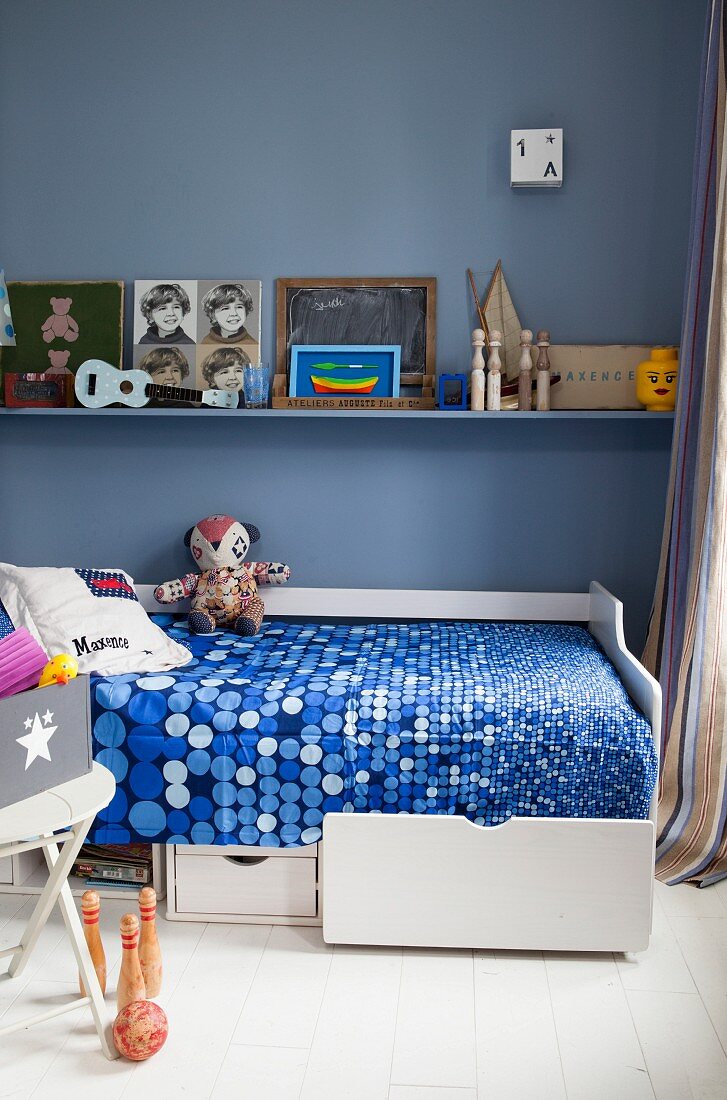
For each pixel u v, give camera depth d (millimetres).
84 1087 1733
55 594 2553
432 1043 1853
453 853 2117
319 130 2988
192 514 3139
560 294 2984
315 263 3033
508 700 2205
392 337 3023
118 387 2902
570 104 2920
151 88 3010
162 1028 1818
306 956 2156
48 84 3027
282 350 3051
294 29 2961
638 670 2293
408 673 2387
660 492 3023
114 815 2256
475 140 2953
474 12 2914
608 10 2881
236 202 3029
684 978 2068
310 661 2531
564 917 2123
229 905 2297
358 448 3078
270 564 3049
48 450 3146
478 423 3039
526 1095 1713
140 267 3070
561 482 3047
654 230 2941
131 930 1840
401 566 3115
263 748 2199
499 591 3098
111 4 2990
